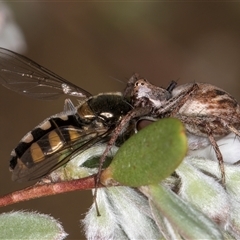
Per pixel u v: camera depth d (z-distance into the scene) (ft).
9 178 0.41
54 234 0.27
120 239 0.27
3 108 0.43
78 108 0.29
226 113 0.29
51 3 0.40
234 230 0.26
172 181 0.27
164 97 0.29
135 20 0.41
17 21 0.38
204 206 0.26
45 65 0.43
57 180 0.28
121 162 0.25
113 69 0.43
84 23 0.41
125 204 0.27
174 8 0.41
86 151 0.28
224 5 0.42
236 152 0.29
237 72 0.43
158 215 0.26
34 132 0.28
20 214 0.27
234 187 0.27
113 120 0.29
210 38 0.43
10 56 0.31
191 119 0.29
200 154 0.28
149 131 0.25
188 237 0.25
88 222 0.27
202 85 0.30
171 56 0.42
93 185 0.27
